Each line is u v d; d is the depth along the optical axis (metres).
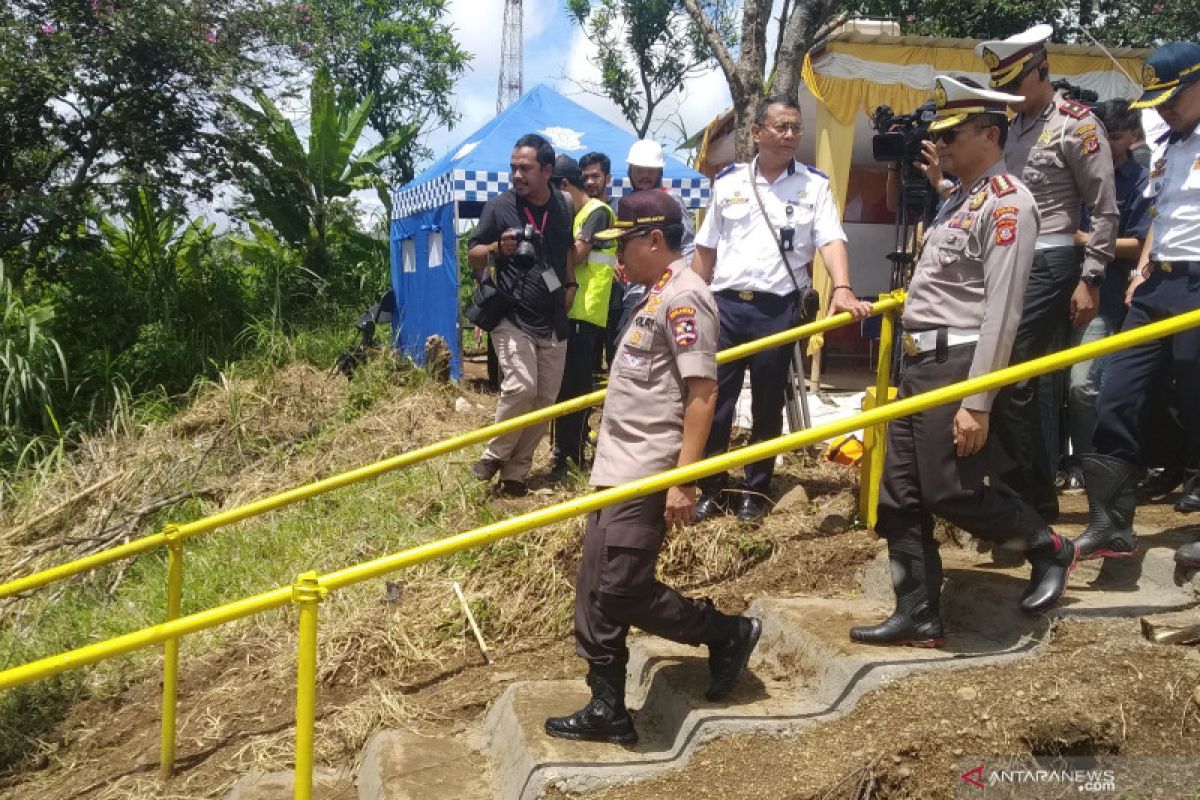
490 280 5.85
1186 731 3.20
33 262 11.39
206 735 4.63
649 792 3.31
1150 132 6.40
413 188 10.23
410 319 10.46
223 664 5.27
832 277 4.95
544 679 4.46
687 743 3.50
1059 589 3.64
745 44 8.48
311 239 13.05
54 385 9.58
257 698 4.83
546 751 3.55
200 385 9.45
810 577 4.78
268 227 13.99
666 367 3.49
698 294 3.44
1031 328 4.19
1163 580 3.91
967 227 3.52
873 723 3.36
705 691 3.79
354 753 4.30
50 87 10.92
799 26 8.12
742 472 5.72
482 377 9.77
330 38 13.09
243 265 13.08
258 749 4.40
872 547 4.82
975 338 3.51
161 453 8.06
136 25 11.10
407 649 4.82
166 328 10.31
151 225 11.62
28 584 4.12
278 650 5.21
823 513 5.13
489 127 9.48
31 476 8.29
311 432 8.30
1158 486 5.03
